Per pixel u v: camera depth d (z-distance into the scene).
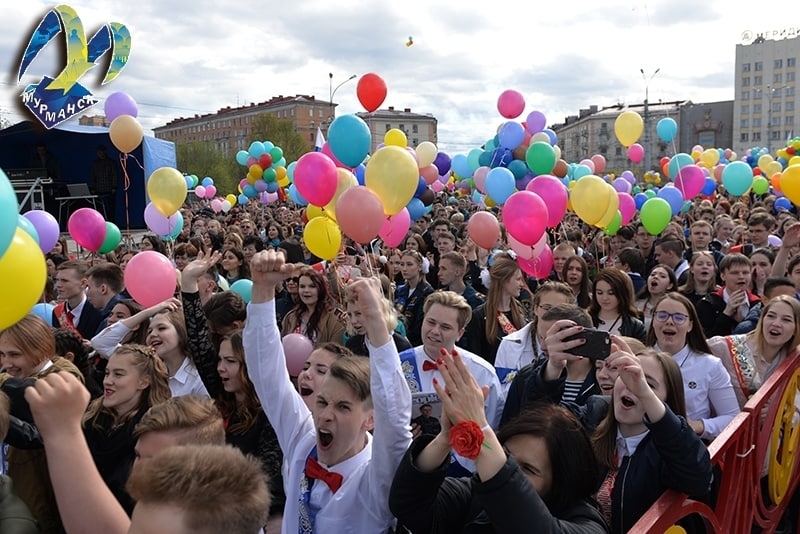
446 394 1.88
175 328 3.64
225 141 98.31
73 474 1.63
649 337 4.07
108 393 2.94
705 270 5.66
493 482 1.74
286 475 2.67
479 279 7.98
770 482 3.31
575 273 5.67
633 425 2.52
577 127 87.25
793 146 17.47
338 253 5.60
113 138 6.75
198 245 9.05
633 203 8.40
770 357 3.82
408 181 4.44
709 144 92.00
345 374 2.36
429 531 2.06
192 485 1.33
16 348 3.06
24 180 14.25
